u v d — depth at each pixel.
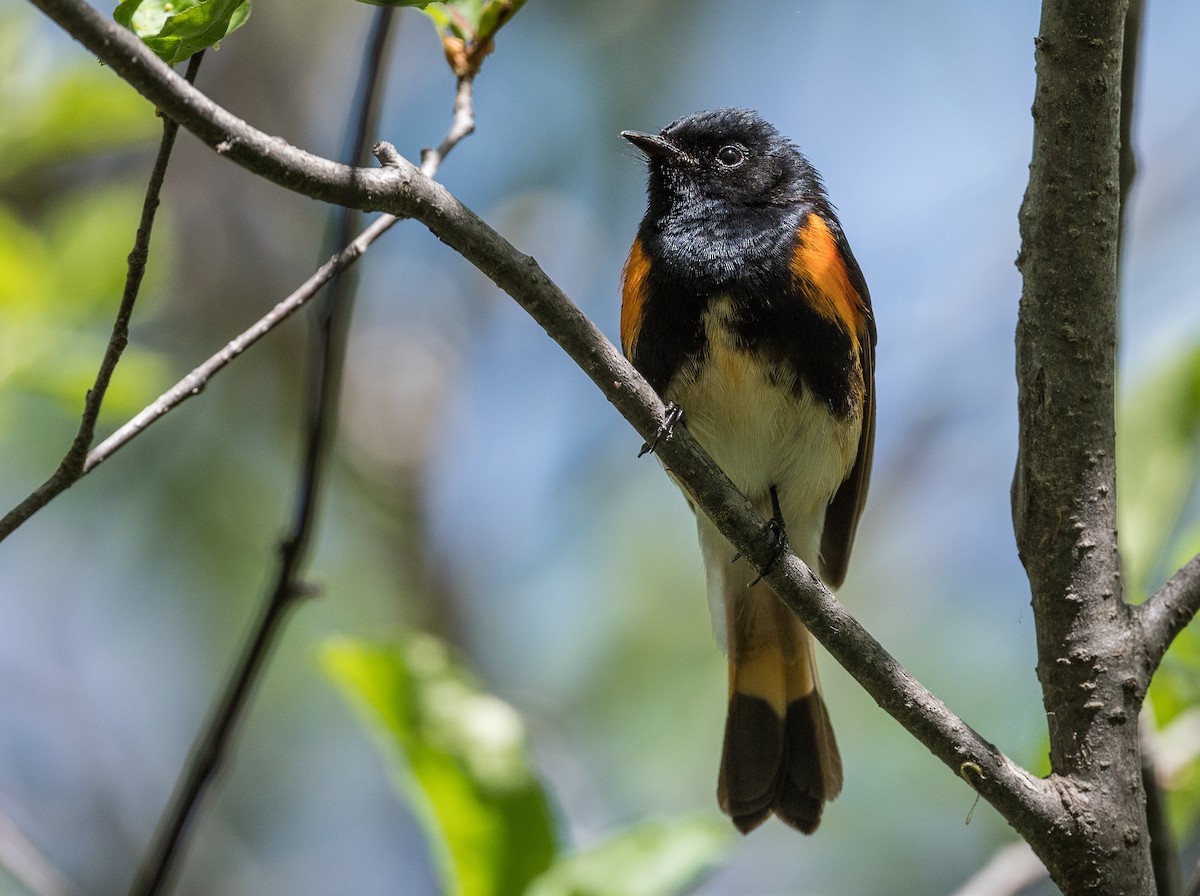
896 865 11.60
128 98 9.14
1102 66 4.96
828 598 5.22
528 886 6.27
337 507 13.55
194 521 12.77
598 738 12.40
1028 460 5.24
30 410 10.48
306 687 12.40
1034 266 5.19
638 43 14.49
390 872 12.30
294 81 14.24
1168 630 5.18
